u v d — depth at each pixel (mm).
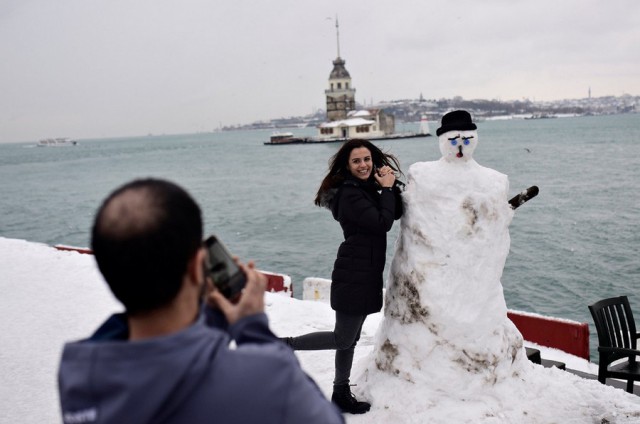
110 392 1076
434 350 3785
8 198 49812
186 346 1127
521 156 68750
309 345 3908
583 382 4160
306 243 24875
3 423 4082
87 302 6910
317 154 96062
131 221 1120
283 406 1163
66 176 75062
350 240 3762
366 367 4262
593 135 117625
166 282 1135
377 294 3787
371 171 3945
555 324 6445
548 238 23016
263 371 1176
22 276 7977
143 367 1087
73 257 9000
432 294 3748
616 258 19328
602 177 43750
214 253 1410
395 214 3982
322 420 1212
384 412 3805
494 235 3816
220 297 1390
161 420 1093
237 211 35688
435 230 3789
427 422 3643
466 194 3793
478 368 3764
